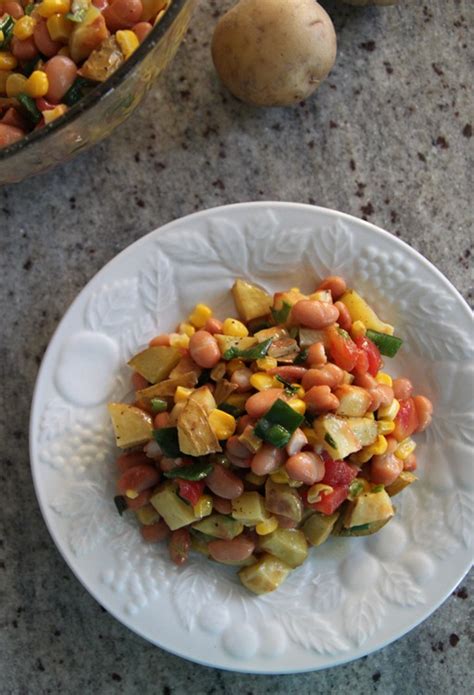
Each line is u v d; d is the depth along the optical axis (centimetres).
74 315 37
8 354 41
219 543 36
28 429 41
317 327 36
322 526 37
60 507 37
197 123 42
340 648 38
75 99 36
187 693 42
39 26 36
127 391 38
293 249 39
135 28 36
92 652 41
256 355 36
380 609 38
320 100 43
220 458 35
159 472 37
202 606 38
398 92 44
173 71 42
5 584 41
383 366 40
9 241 41
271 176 43
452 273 43
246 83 39
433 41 44
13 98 36
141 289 38
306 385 35
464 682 43
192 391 36
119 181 42
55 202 41
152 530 37
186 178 42
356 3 42
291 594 38
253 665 37
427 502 39
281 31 37
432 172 43
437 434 39
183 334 38
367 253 39
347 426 35
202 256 38
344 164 43
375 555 39
